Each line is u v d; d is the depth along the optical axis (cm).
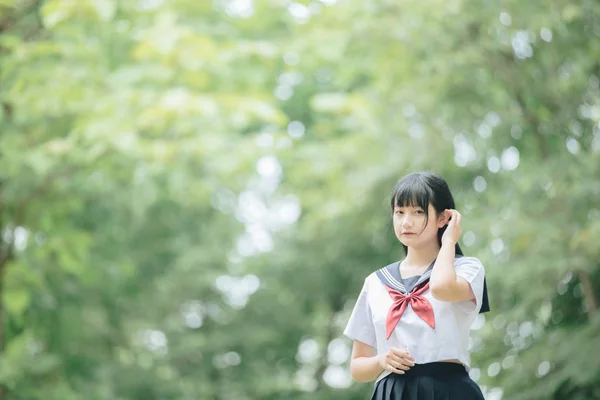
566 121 1166
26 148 1205
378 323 406
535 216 1111
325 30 1354
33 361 1302
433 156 1287
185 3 1352
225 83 1334
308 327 2328
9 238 1347
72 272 1397
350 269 2014
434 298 396
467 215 1208
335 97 1415
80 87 1164
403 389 391
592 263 1043
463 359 393
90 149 1205
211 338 2242
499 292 1134
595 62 1123
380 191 1402
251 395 2231
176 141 1255
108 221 1521
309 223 1767
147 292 2020
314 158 1633
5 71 1179
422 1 1169
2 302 1277
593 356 983
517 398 1020
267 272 2202
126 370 1903
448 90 1210
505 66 1173
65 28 1191
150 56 1194
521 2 1104
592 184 1040
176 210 1773
